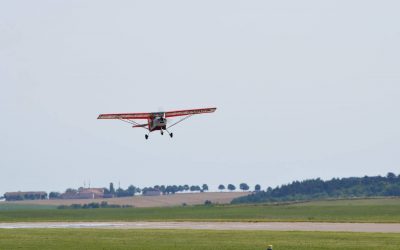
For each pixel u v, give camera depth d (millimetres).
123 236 175250
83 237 173125
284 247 140750
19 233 193125
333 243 148750
